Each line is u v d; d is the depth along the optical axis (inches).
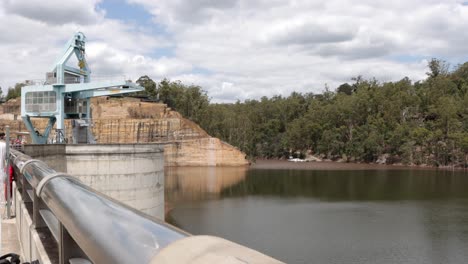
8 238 442.6
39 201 279.4
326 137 5905.5
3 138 717.9
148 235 90.4
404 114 5743.1
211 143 4537.4
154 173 1908.2
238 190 3068.4
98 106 4365.2
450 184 3351.4
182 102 5418.3
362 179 3700.8
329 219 2097.7
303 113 6702.8
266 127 6574.8
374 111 5915.4
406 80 6550.2
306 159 6072.8
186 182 3432.6
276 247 1644.9
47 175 194.7
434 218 2106.3
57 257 223.6
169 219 2118.6
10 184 546.6
